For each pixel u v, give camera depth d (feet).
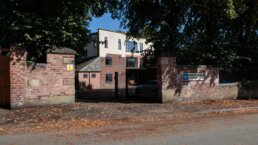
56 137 33.81
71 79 57.47
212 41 75.51
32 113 47.98
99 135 34.71
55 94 55.67
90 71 169.07
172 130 37.45
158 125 41.11
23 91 52.26
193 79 66.59
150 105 59.52
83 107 54.03
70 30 65.72
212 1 64.75
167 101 63.26
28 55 56.34
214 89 69.87
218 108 57.31
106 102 63.00
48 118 44.86
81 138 33.22
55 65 55.62
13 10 59.72
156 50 77.51
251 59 78.84
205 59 71.77
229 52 73.72
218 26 79.92
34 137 33.88
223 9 64.80
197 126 40.14
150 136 33.94
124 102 63.72
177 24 77.87
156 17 78.33
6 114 47.11
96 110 51.83
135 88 87.61
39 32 58.44
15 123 41.47
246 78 76.95
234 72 74.64
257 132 35.78
